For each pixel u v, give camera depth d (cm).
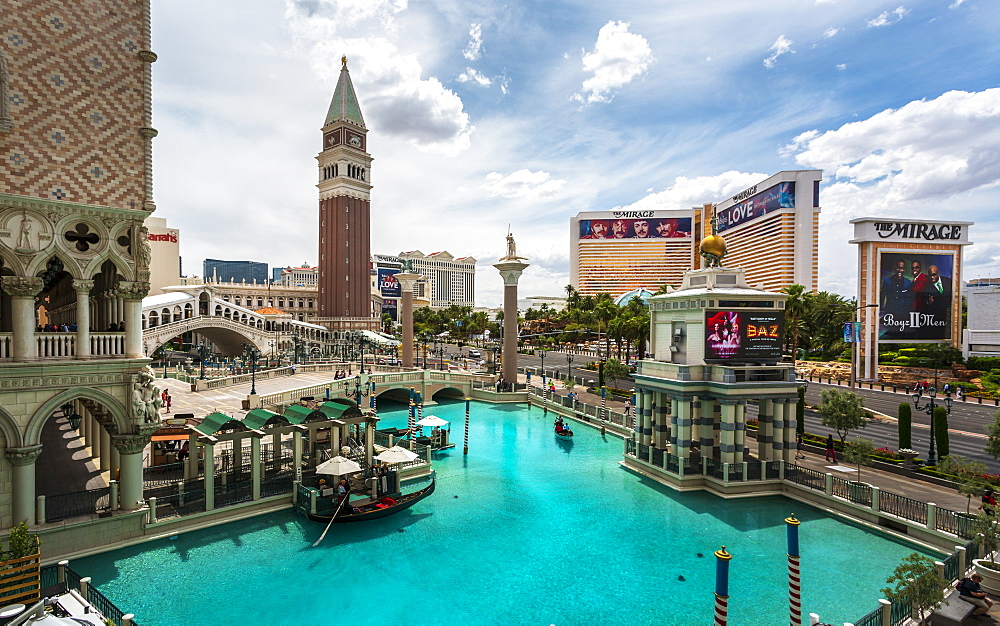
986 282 13088
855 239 8869
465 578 2334
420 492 3278
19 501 2305
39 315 5631
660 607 2105
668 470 3656
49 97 2353
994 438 3056
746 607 2084
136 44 2595
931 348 8244
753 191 15300
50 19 2356
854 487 2975
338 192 13450
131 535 2553
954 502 2909
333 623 1983
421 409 6719
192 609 2061
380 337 9688
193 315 10969
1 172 2234
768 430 3594
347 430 3894
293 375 7700
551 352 14425
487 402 7244
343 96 13688
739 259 16500
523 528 2892
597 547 2655
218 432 3038
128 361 2556
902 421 3772
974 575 1875
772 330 3691
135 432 2562
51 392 2383
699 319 3616
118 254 2561
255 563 2433
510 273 7381
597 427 5578
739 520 2997
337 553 2555
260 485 3033
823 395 3906
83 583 1764
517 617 2034
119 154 2541
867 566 2416
